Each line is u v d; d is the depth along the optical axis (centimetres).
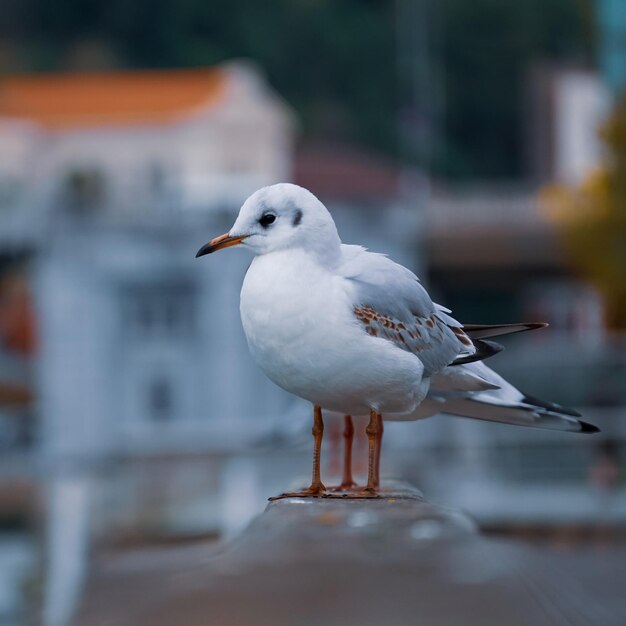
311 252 522
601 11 3594
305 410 1727
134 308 3916
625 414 1992
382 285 529
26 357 4000
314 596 281
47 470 2850
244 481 1875
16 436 3738
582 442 1869
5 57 6738
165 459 2945
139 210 3972
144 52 6981
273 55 6850
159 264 3888
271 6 6931
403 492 547
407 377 518
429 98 6538
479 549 323
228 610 277
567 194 3278
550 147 6569
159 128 4862
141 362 3881
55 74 6825
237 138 4903
